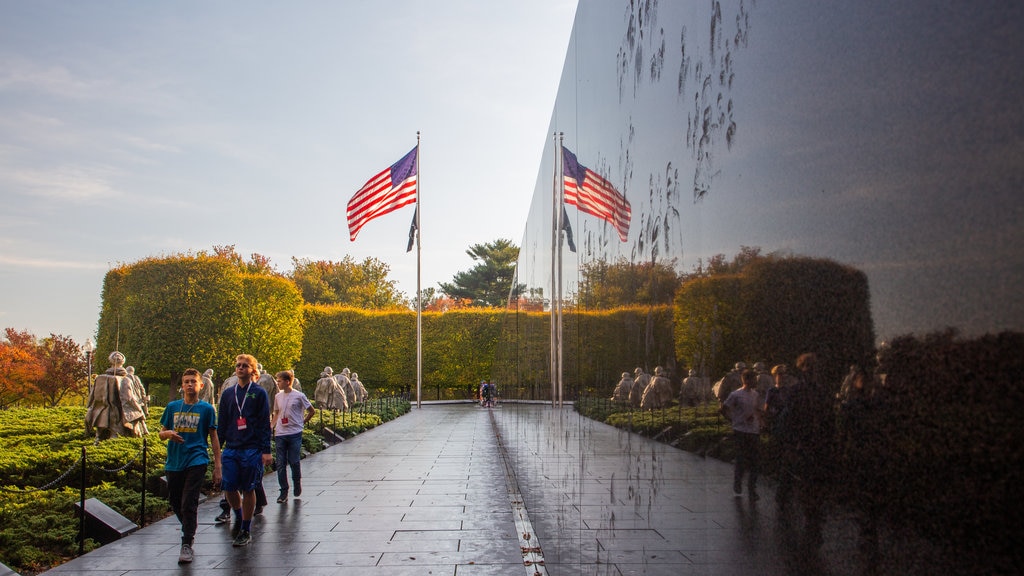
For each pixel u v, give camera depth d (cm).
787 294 155
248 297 4209
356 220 3247
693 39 233
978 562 96
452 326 5753
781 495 157
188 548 727
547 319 813
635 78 336
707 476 208
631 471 311
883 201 117
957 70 99
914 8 108
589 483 420
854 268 126
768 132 166
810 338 144
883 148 117
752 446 175
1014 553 90
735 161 189
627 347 334
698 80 227
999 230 92
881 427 119
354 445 2078
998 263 92
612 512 351
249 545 799
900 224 112
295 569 696
